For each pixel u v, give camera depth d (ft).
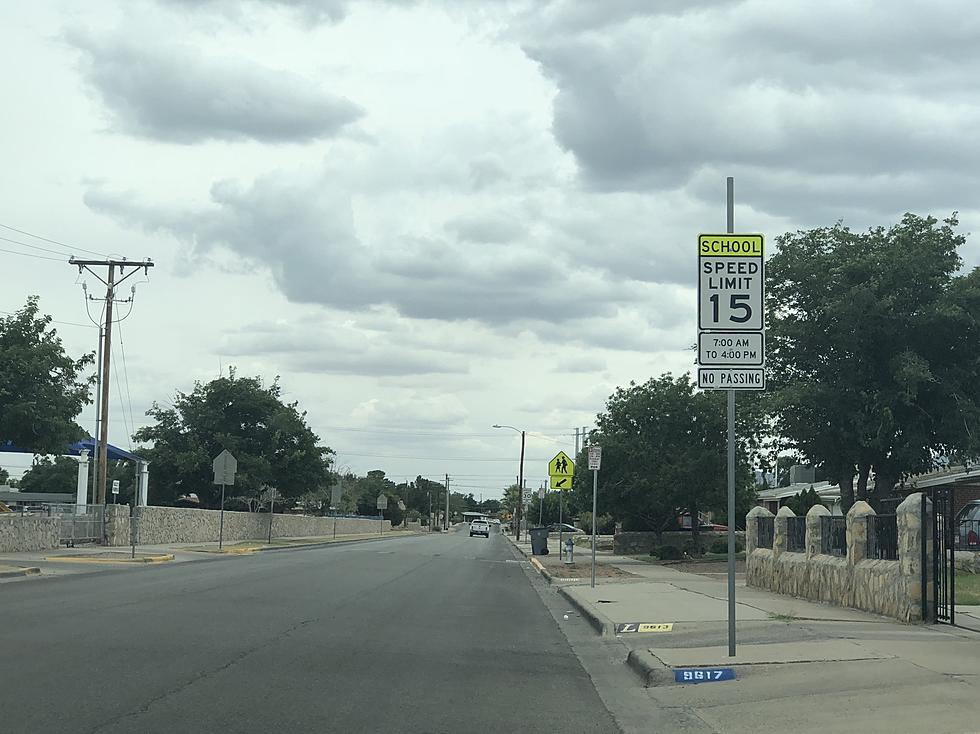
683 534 149.28
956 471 130.00
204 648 39.47
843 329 96.17
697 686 34.04
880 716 27.73
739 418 111.55
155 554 106.42
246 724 26.81
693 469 119.96
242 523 178.19
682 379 124.77
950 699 29.14
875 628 44.75
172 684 31.81
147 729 25.79
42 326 116.57
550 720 29.40
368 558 116.78
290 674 34.53
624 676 38.09
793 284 102.27
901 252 94.99
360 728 26.91
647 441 124.57
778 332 100.68
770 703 30.63
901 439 98.53
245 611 53.16
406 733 26.61
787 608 55.77
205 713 27.89
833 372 99.91
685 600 63.82
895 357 94.12
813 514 62.69
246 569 88.74
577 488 134.21
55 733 25.02
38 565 86.63
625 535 150.82
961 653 36.47
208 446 197.57
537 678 36.81
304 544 169.68
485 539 266.16
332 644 42.19
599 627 52.31
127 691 30.42
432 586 77.00
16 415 109.19
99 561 94.73
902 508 47.80
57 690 30.14
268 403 199.31
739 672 34.96
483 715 29.53
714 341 36.94
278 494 198.29
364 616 53.47
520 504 251.80
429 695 32.12
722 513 131.44
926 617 46.21
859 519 54.60
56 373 115.03
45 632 42.37
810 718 28.32
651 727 28.96
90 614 49.21
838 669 33.96
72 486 274.36
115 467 229.86
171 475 195.72
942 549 49.14
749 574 76.69
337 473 387.96
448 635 47.67
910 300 95.91
